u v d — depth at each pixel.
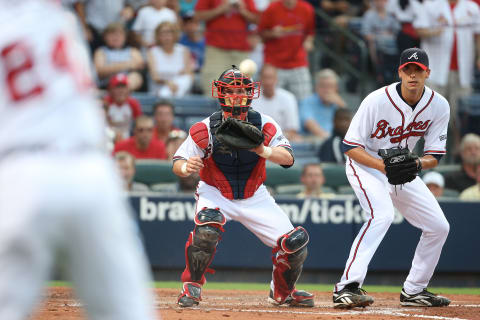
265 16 36.22
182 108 33.69
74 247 6.91
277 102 34.34
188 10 41.91
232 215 17.97
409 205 19.55
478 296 24.06
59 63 7.23
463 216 29.70
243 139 16.72
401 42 34.66
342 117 32.81
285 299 18.84
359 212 29.30
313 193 30.34
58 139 7.00
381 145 19.64
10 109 6.99
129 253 7.14
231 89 17.28
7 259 6.61
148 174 29.80
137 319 7.12
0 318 6.60
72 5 35.56
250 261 29.05
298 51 35.28
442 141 19.83
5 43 7.06
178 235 29.23
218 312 17.00
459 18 34.69
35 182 6.68
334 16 41.66
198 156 17.30
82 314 16.77
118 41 34.00
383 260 29.42
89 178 6.91
